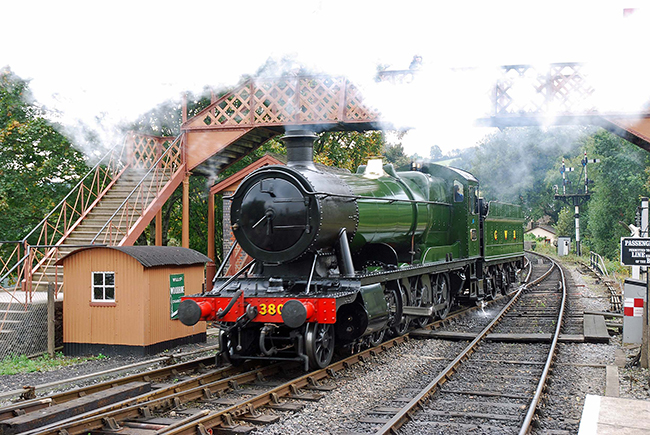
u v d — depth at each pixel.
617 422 5.61
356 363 8.89
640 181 34.28
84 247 10.27
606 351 9.77
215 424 5.81
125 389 6.77
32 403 6.21
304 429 5.82
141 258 10.03
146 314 10.12
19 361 9.55
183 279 11.17
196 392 6.89
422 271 11.54
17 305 10.71
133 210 13.19
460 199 14.33
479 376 8.09
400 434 5.68
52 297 10.45
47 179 17.03
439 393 7.21
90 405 6.23
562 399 6.85
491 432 5.70
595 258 30.17
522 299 17.78
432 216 12.72
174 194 19.39
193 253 11.73
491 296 17.45
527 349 10.06
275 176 8.63
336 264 9.09
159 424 5.90
